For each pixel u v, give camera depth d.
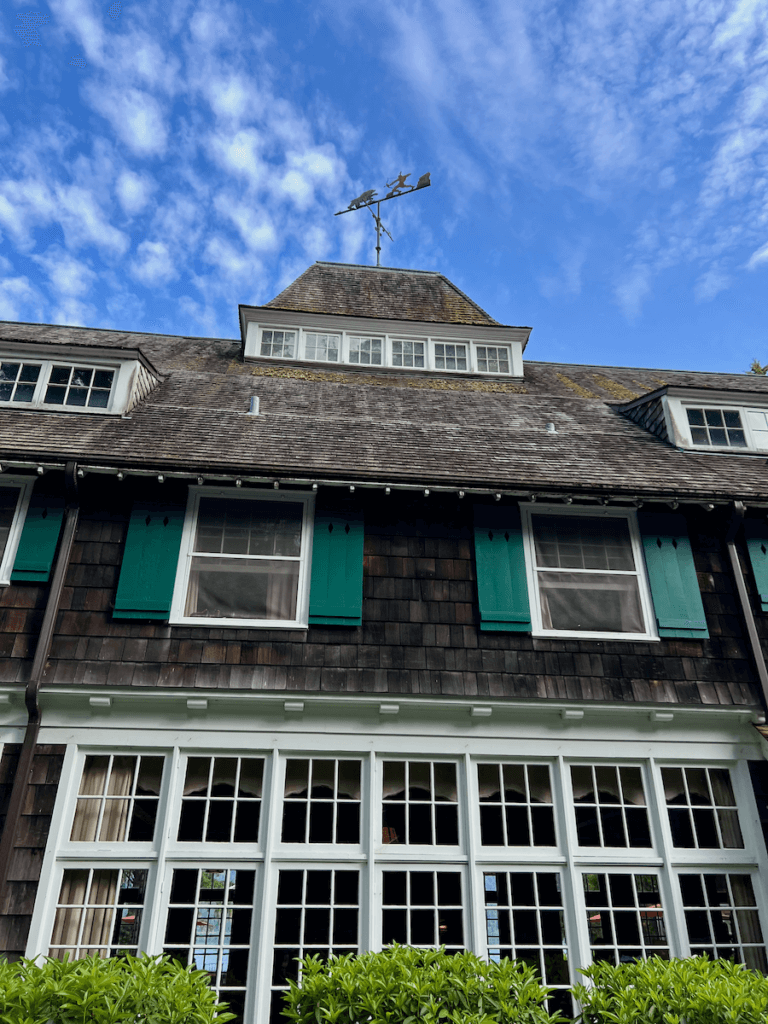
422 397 10.48
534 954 7.23
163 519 6.92
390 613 6.79
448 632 6.76
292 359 12.02
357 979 4.51
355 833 7.17
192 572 6.86
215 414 8.48
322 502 7.24
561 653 6.77
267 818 5.95
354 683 6.36
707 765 6.60
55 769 5.91
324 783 6.31
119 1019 3.93
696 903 6.68
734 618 7.21
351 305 13.46
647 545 7.41
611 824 7.21
